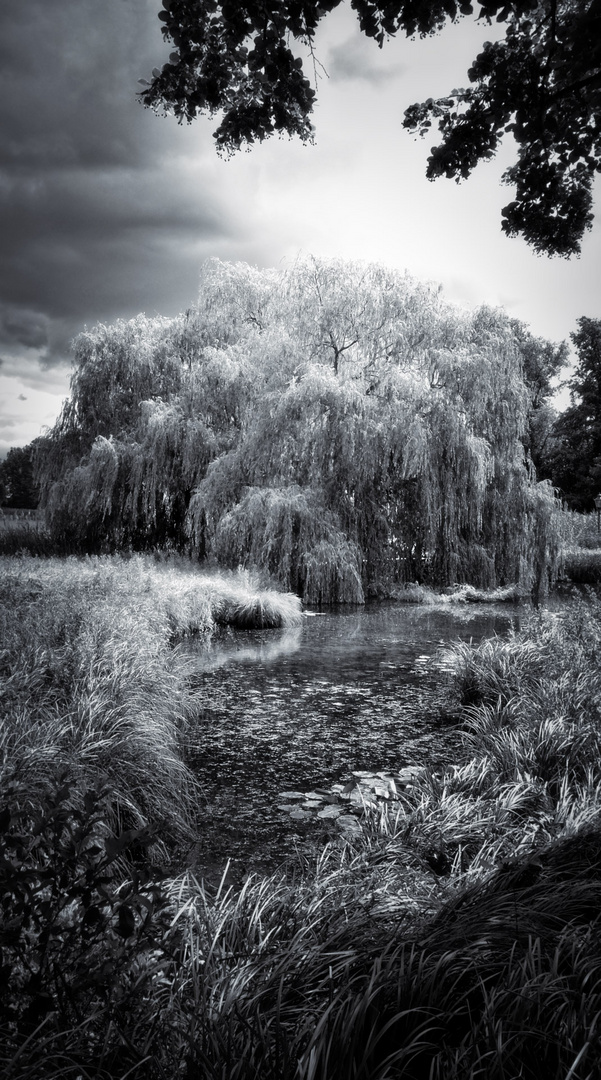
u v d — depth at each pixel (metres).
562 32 4.36
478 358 18.30
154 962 2.26
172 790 4.93
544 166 5.35
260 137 4.88
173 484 20.05
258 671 9.97
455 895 3.00
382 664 10.52
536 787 4.70
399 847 3.93
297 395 17.42
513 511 19.98
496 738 5.84
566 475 36.84
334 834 4.58
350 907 2.90
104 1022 1.94
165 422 19.33
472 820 4.34
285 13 4.18
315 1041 1.73
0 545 21.98
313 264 19.33
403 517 19.50
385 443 17.78
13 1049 1.84
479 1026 1.82
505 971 2.13
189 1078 1.75
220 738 6.79
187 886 3.40
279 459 17.95
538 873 2.91
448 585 19.48
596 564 26.98
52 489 21.06
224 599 14.56
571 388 35.81
